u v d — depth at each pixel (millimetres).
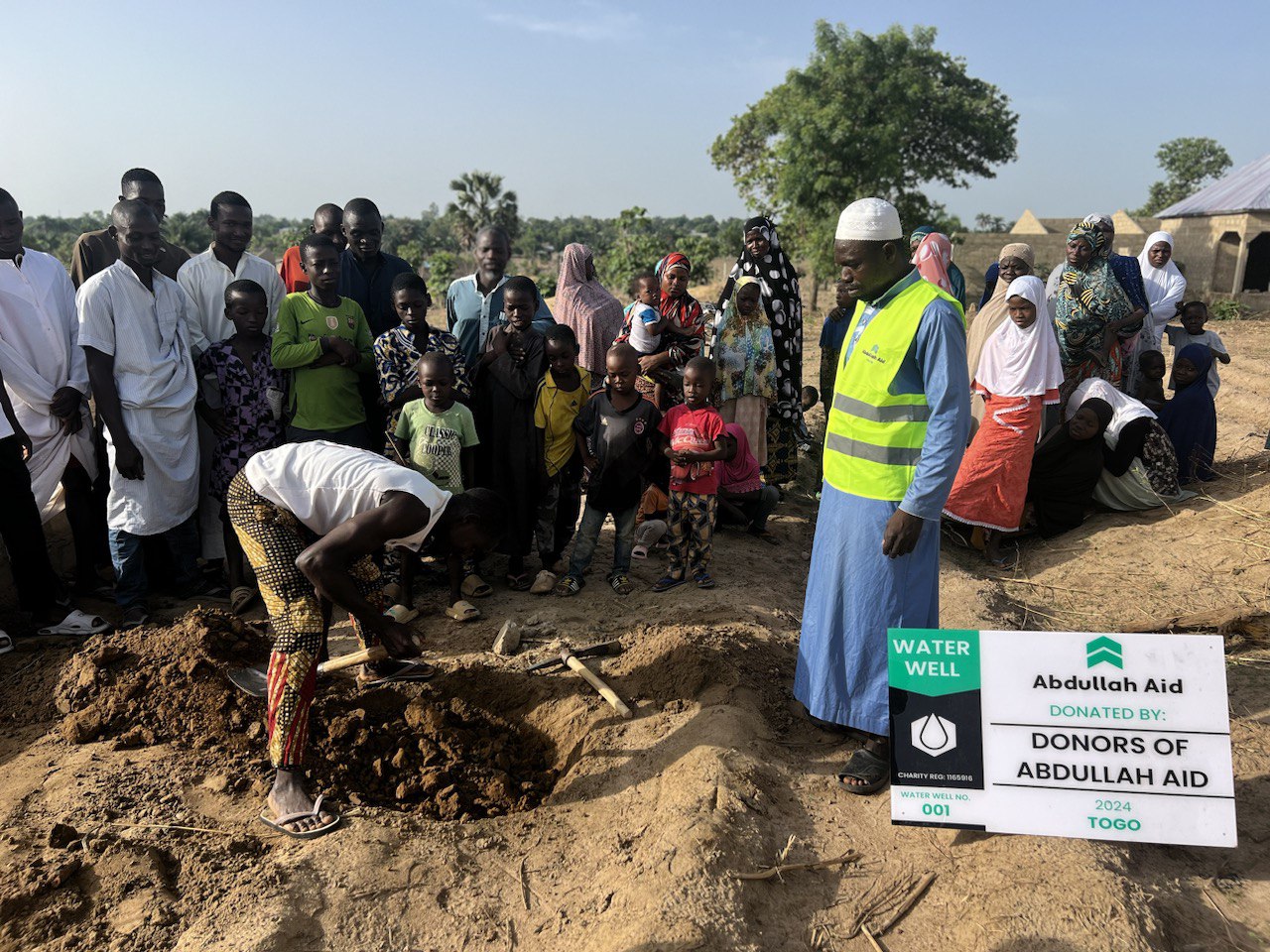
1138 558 5988
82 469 5246
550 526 5512
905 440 3393
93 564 5387
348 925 2812
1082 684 3004
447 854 3143
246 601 5172
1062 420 6941
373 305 5969
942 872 3043
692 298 6531
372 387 5734
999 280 7297
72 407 5016
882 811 3391
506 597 5344
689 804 3258
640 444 5148
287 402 5340
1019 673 3051
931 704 3109
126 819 3309
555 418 5324
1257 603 5164
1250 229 23391
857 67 27594
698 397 5195
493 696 4324
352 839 3178
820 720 3914
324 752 3826
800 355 7008
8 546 4766
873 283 3463
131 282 4805
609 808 3426
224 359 5176
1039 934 2736
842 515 3547
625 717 4016
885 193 29234
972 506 6184
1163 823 2939
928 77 29156
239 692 4055
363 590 3936
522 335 5297
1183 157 60969
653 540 6074
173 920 2824
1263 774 3568
